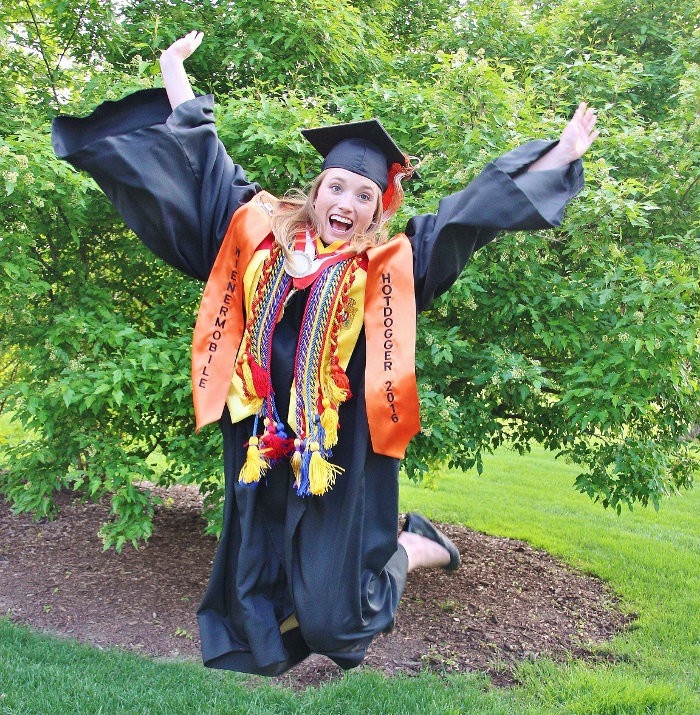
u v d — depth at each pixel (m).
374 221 2.26
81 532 7.57
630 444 5.42
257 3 6.03
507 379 4.88
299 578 2.09
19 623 5.42
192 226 2.20
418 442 5.28
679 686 4.63
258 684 4.64
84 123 2.18
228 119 5.19
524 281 5.27
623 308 5.19
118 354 5.32
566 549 7.88
